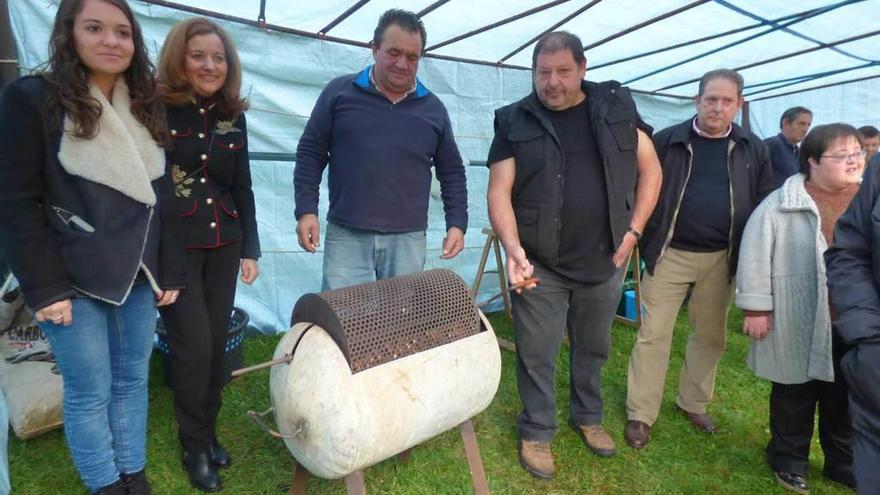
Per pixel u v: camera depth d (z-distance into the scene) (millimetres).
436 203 4195
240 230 1960
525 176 2012
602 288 2104
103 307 1544
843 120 5770
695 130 2279
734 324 4129
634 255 3797
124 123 1483
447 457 2266
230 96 1820
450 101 4051
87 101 1361
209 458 2025
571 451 2336
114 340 1647
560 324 2158
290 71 3389
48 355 2443
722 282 2350
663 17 3367
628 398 2510
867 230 1512
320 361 1322
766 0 3178
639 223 2057
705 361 2527
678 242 2346
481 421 2570
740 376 3180
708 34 3715
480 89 4176
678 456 2359
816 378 1940
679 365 3326
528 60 4160
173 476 2051
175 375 1867
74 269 1420
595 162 1985
